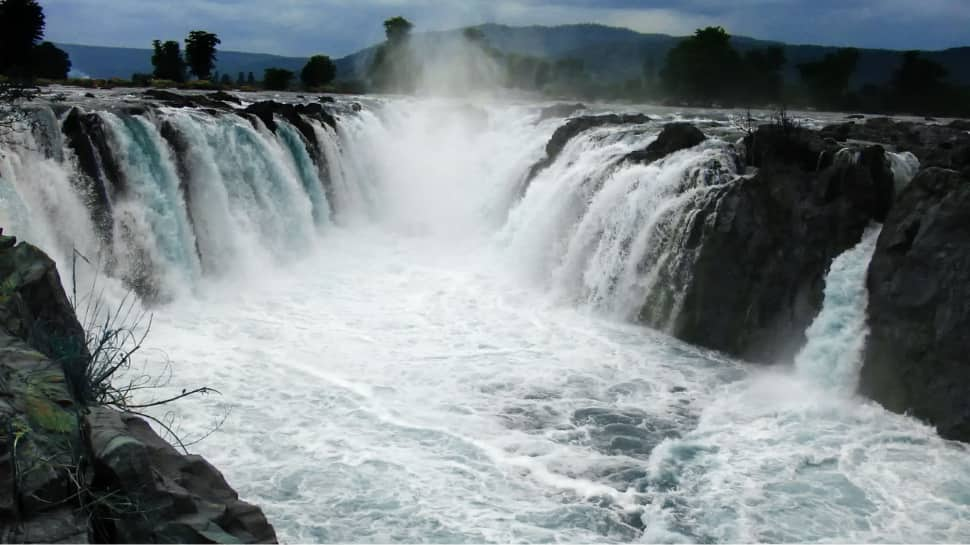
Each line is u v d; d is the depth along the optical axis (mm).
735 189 21719
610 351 21312
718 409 17844
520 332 22688
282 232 29812
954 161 19469
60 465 8414
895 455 15680
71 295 21031
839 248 19859
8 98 21531
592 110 48219
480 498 13766
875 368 17812
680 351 21484
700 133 26922
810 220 20328
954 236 16953
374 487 13844
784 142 22172
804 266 20266
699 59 79938
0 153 20422
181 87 63938
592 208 25984
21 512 7949
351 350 20609
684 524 13297
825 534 13055
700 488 14445
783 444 16141
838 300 19047
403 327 22766
